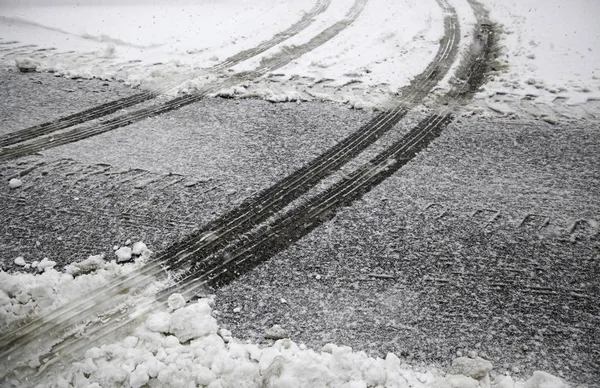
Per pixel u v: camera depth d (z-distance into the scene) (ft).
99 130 30.09
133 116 32.09
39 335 15.66
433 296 16.81
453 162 25.31
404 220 20.85
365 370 13.69
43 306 16.71
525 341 14.93
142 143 28.30
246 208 22.03
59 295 17.16
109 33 50.11
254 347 14.94
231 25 52.60
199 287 17.66
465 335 15.23
